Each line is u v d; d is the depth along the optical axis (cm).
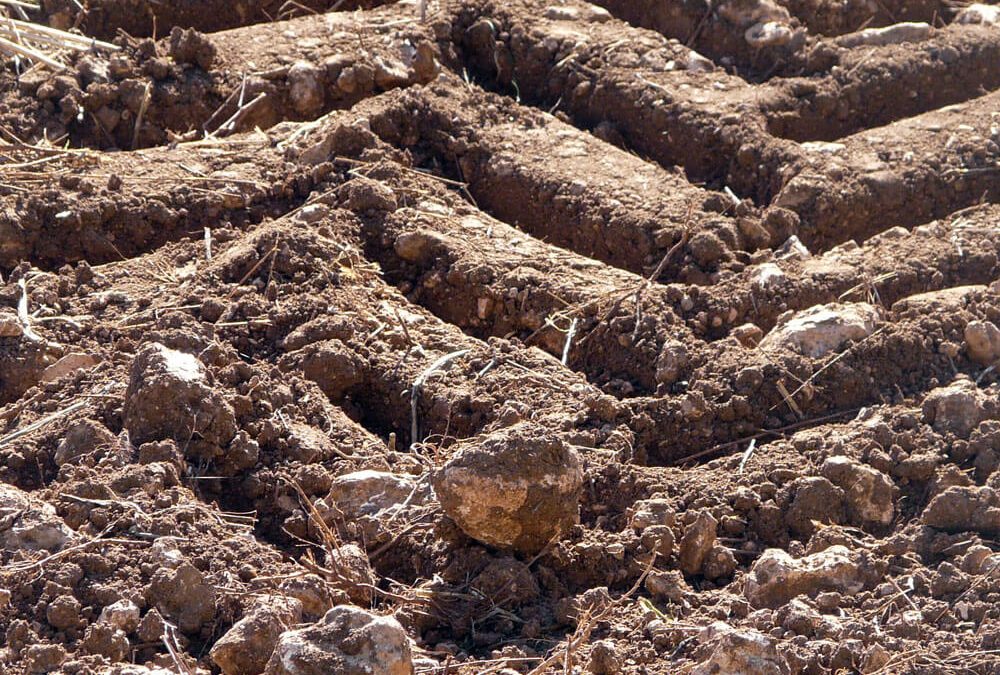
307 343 1534
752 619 1138
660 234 1831
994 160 2083
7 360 1516
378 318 1614
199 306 1573
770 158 2067
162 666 1045
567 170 2002
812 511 1327
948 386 1512
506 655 1111
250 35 2273
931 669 1062
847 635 1108
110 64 2095
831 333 1573
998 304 1659
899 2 2627
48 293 1620
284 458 1334
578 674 1069
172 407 1300
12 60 2091
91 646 1042
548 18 2414
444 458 1373
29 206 1762
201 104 2120
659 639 1125
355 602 1150
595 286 1720
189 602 1097
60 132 2012
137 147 2073
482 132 2088
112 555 1127
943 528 1281
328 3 2514
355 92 2194
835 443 1397
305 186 1905
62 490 1202
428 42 2258
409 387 1510
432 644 1145
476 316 1730
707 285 1773
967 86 2391
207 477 1285
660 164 2184
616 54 2311
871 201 1988
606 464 1376
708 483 1370
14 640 1045
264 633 1021
